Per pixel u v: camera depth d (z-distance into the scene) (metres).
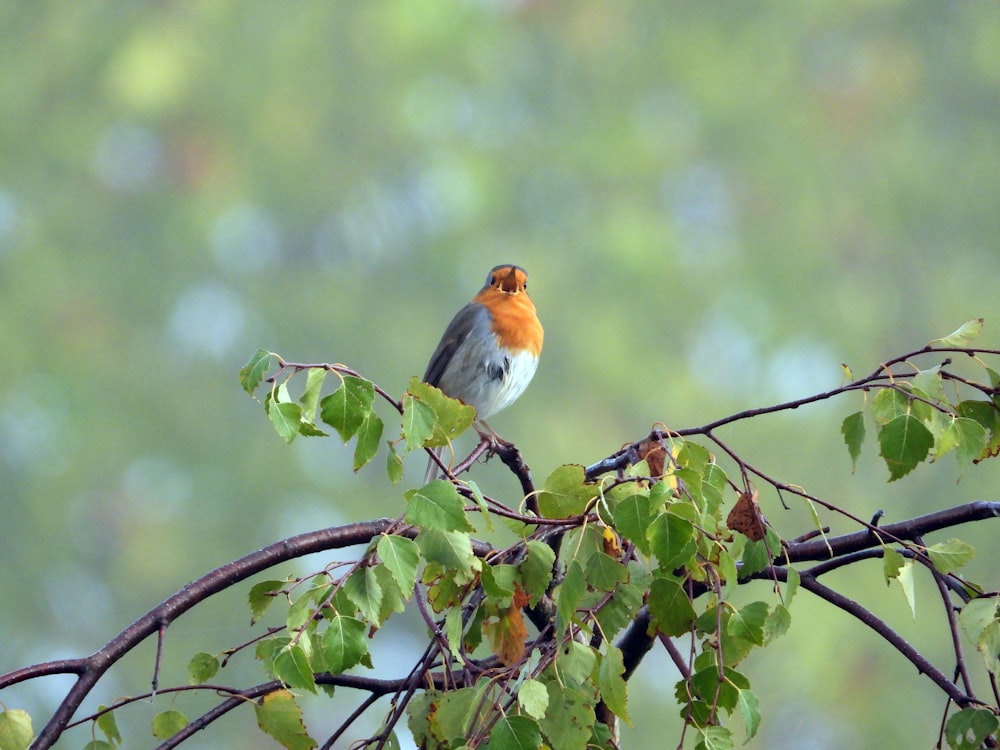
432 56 20.69
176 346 18.11
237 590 13.90
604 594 3.17
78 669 3.52
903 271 18.91
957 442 3.32
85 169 19.30
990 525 13.53
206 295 18.73
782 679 12.69
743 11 21.19
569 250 19.08
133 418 17.23
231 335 18.33
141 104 19.52
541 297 18.14
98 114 19.80
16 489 16.11
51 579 15.73
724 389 17.55
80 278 18.53
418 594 3.41
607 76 21.12
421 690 3.47
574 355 17.52
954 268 18.73
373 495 16.45
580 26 21.03
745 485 3.25
